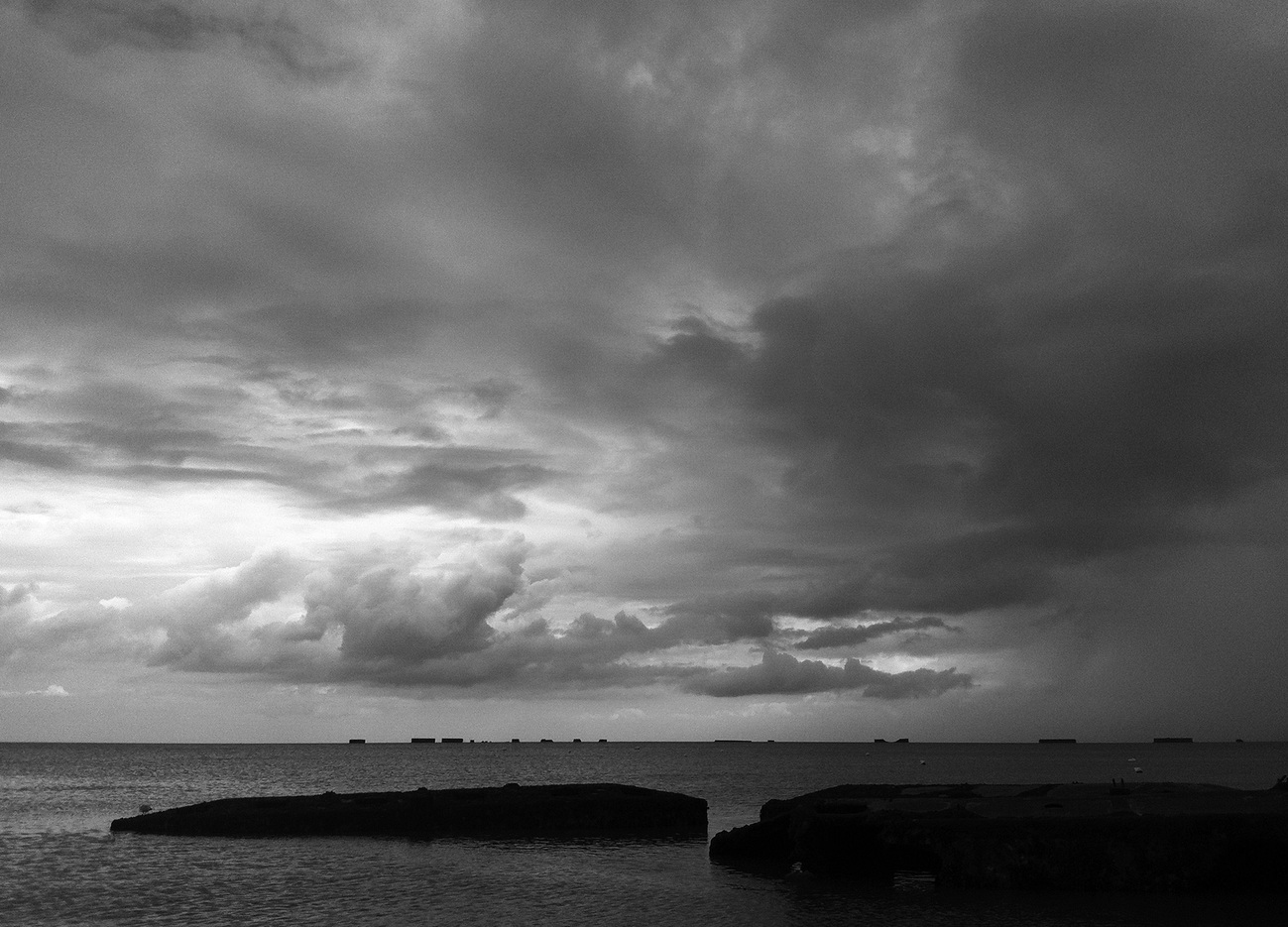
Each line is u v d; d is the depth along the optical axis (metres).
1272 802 53.31
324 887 53.47
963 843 49.88
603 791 87.69
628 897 50.22
